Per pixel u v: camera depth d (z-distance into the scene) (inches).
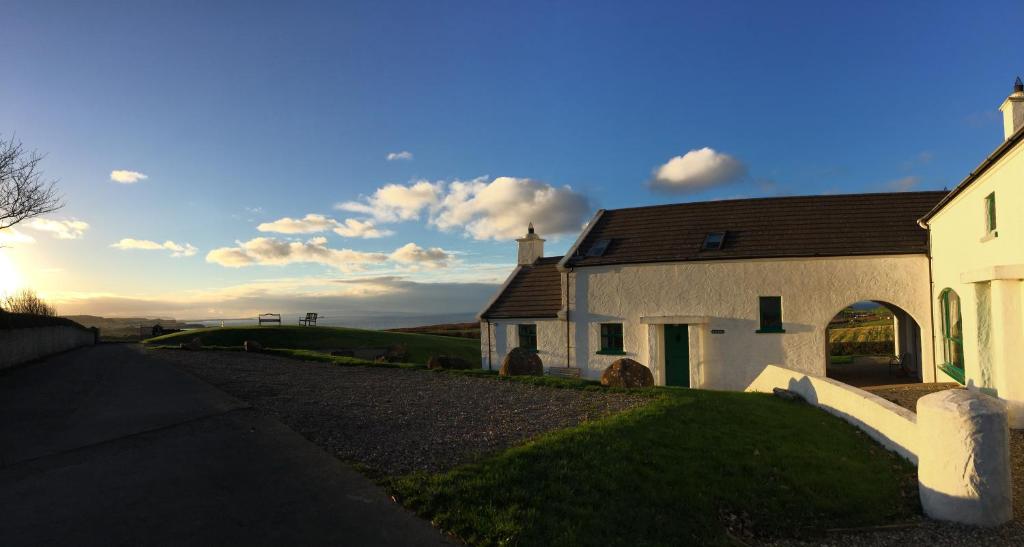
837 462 310.0
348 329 1761.8
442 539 188.1
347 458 263.6
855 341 1175.6
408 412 374.9
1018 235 421.4
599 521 211.2
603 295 820.0
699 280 768.3
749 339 745.0
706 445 308.0
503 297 948.6
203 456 267.6
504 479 235.1
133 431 319.3
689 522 229.0
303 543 181.5
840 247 733.9
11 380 609.9
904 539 233.3
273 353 927.7
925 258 698.8
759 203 876.0
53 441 301.7
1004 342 409.7
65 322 1253.1
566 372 826.8
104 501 214.4
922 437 261.3
